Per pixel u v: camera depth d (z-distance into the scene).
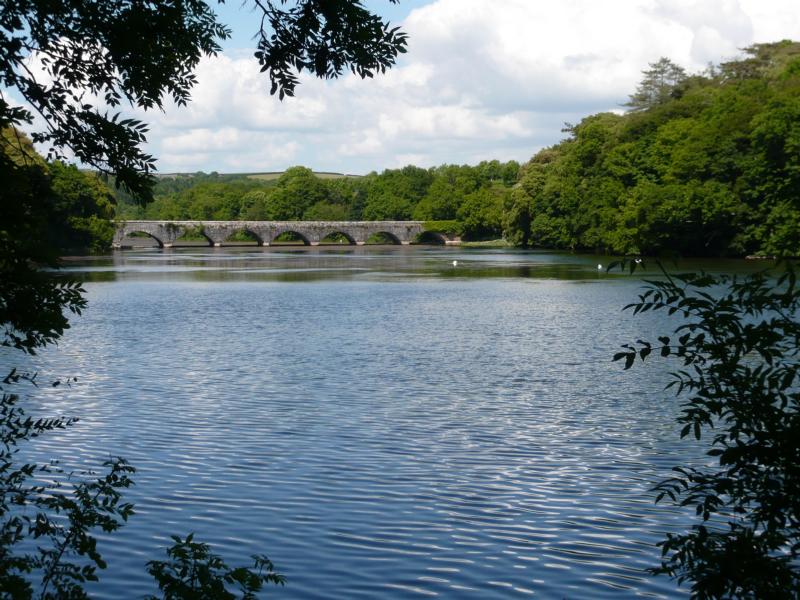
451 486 16.72
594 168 117.62
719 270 70.31
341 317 46.72
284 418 22.38
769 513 6.79
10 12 8.38
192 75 9.85
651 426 21.50
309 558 13.14
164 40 9.33
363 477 17.25
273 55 8.60
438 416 22.67
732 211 81.44
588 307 50.12
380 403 24.30
